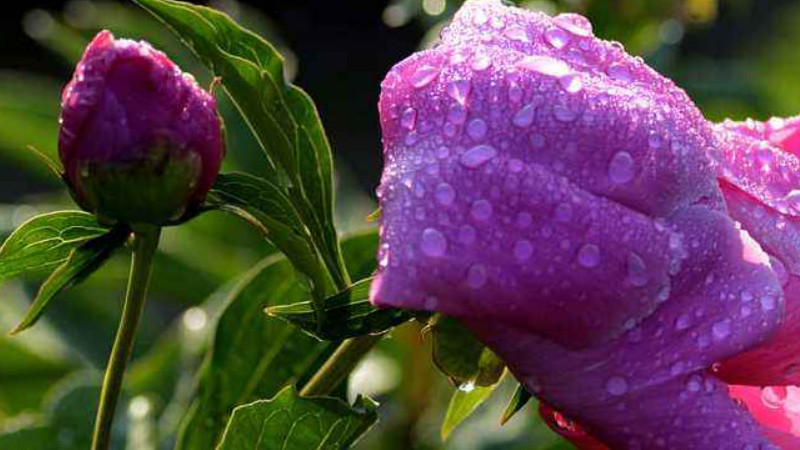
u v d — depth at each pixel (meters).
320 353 0.67
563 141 0.51
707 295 0.52
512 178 0.51
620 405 0.52
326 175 0.58
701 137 0.53
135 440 0.68
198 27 0.58
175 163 0.54
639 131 0.52
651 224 0.51
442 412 0.78
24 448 0.69
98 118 0.54
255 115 0.58
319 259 0.57
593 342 0.52
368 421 0.57
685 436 0.52
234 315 0.66
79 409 0.70
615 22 0.80
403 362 0.77
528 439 0.76
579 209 0.51
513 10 0.54
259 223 0.55
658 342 0.52
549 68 0.52
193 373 0.75
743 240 0.52
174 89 0.54
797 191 0.55
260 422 0.57
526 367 0.52
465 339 0.54
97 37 0.54
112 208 0.54
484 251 0.51
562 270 0.51
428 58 0.53
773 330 0.52
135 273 0.55
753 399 0.56
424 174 0.51
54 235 0.56
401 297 0.50
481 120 0.51
